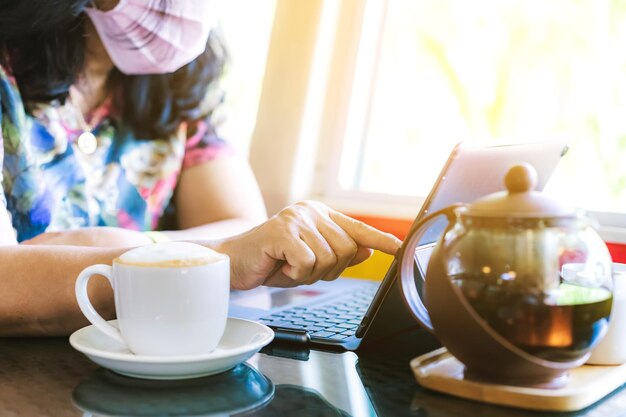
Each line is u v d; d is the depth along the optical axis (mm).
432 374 731
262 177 2176
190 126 1785
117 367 746
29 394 715
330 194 2211
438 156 2135
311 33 2127
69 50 1540
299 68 2133
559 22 1943
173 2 1560
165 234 1421
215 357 742
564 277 667
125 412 665
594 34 1896
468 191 835
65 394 716
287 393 734
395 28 2180
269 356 880
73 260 966
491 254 660
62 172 1593
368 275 1898
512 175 678
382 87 2207
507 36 2021
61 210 1597
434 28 2127
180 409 676
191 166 1779
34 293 934
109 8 1519
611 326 774
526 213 659
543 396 666
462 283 667
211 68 1796
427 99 2148
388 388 753
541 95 1976
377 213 2104
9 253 959
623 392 749
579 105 1921
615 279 783
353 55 2182
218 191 1763
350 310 1146
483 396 693
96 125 1659
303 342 920
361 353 902
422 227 723
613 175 1866
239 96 2223
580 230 688
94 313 820
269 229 962
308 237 958
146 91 1690
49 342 941
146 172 1723
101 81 1654
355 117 2215
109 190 1678
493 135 2053
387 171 2207
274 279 1024
